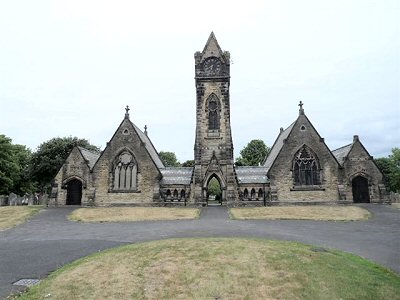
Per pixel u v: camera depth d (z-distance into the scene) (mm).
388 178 91375
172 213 37000
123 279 13773
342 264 15469
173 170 50750
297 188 45344
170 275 14102
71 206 45125
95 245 21156
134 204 45375
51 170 68875
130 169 46594
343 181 45594
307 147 46562
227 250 17312
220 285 13102
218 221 31844
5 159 70250
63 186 46844
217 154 46750
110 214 36812
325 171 45812
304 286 12953
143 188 45719
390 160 90125
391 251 19188
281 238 22656
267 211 37500
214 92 49281
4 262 17250
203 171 46188
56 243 22094
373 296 12242
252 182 46281
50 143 70938
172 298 12164
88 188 46344
